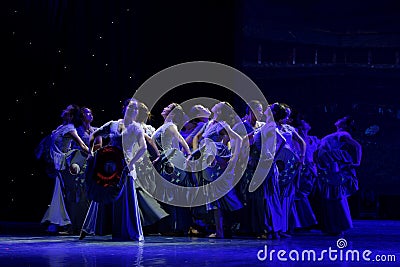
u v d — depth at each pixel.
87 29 13.41
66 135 9.56
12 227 11.23
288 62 14.23
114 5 13.48
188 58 13.74
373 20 14.09
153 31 13.65
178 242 8.42
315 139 10.62
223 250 7.41
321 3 14.15
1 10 13.16
